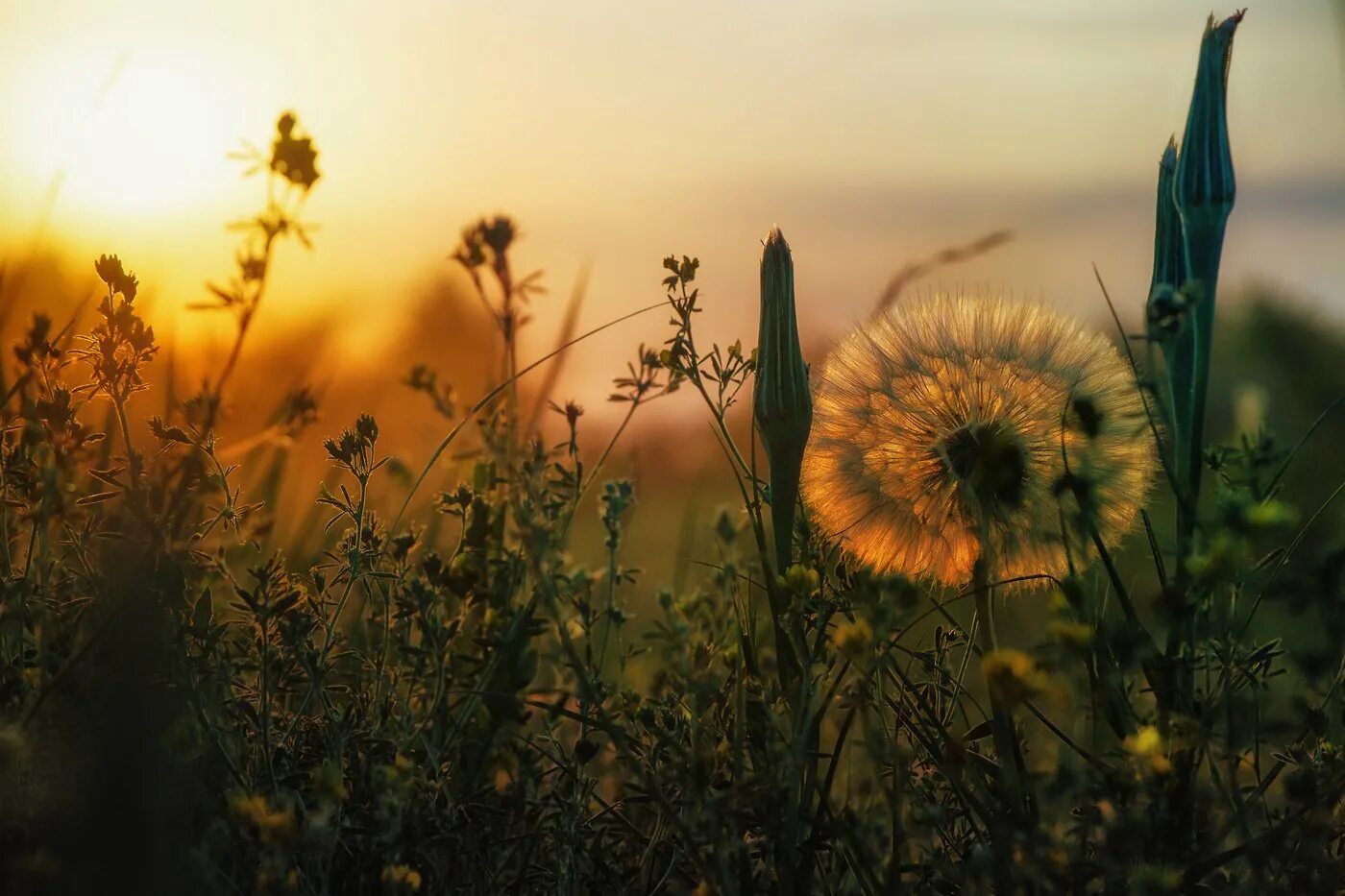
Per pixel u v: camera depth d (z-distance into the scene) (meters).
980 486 2.86
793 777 2.46
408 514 4.14
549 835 2.87
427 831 2.55
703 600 3.34
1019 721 2.96
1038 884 2.21
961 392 2.99
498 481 3.20
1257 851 2.30
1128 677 2.80
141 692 2.29
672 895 2.59
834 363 3.25
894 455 3.01
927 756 2.82
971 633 2.83
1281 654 2.65
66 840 2.16
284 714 2.93
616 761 3.11
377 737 2.75
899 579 2.46
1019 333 3.07
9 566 2.86
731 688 2.94
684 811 2.70
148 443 2.95
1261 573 2.78
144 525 2.57
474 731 3.12
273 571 2.78
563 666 3.23
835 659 2.76
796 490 2.86
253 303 2.77
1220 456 3.02
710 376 2.99
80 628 2.70
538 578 2.73
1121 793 2.26
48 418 2.72
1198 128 2.77
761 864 2.66
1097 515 2.90
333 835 2.32
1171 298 2.58
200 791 2.43
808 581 2.65
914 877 2.65
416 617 2.88
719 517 3.21
